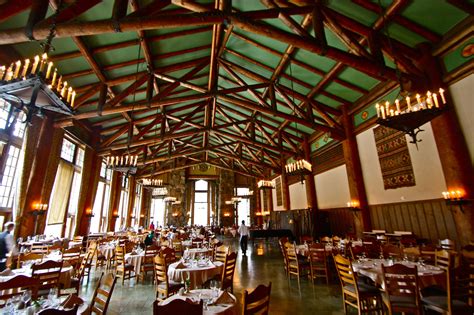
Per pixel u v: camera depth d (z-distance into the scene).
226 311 2.23
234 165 20.64
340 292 4.48
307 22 5.96
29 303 2.24
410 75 5.30
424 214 5.83
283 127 12.00
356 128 8.24
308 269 5.71
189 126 15.07
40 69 2.86
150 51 7.12
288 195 14.31
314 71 7.54
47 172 7.17
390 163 6.85
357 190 7.81
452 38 4.96
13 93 3.07
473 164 4.67
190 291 2.77
